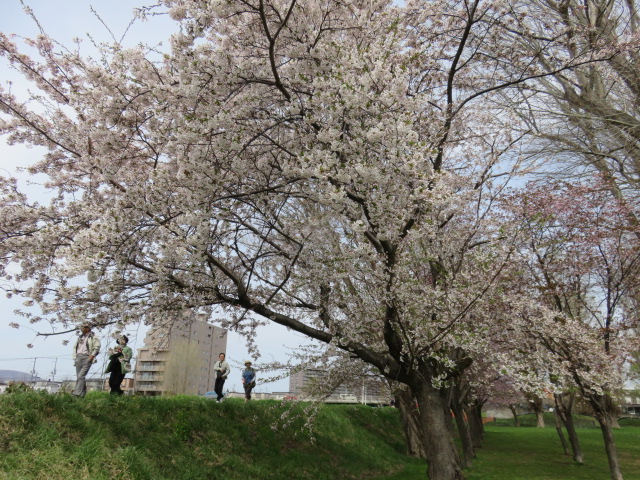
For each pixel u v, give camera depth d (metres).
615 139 8.94
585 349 8.09
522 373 6.27
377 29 6.60
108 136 5.88
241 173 5.98
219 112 5.28
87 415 7.00
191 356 29.84
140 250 6.26
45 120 6.93
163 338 8.52
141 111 6.03
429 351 6.72
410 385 7.38
